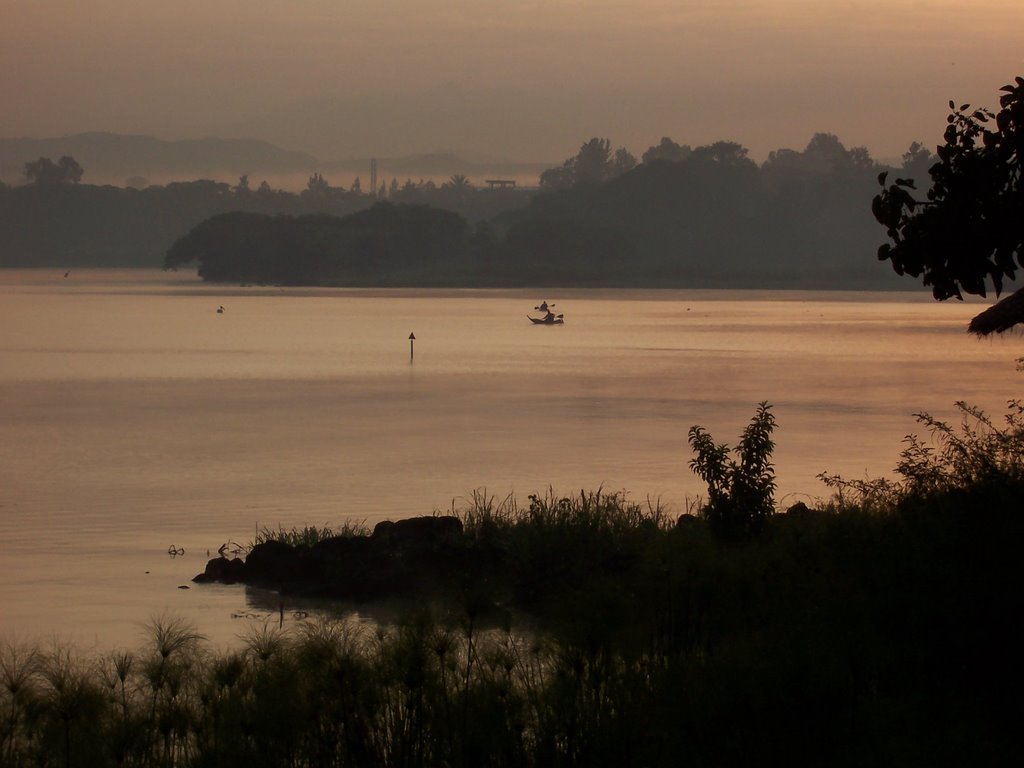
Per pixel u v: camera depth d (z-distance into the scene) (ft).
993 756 33.71
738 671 35.99
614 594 37.76
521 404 244.01
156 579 83.76
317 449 169.37
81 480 139.64
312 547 87.04
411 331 570.05
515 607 66.95
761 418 74.28
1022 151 47.52
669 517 95.30
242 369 347.56
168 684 34.81
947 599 43.16
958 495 52.60
